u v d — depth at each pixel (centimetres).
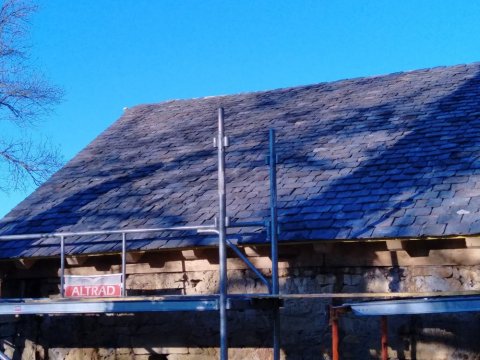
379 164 1052
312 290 963
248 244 947
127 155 1345
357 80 1440
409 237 863
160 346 1035
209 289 1020
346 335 939
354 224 916
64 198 1216
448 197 916
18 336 1108
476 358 867
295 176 1082
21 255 1066
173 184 1175
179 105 1564
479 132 1069
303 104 1378
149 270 1055
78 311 866
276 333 845
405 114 1200
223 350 769
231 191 1089
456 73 1330
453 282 887
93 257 1068
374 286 930
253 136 1278
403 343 904
